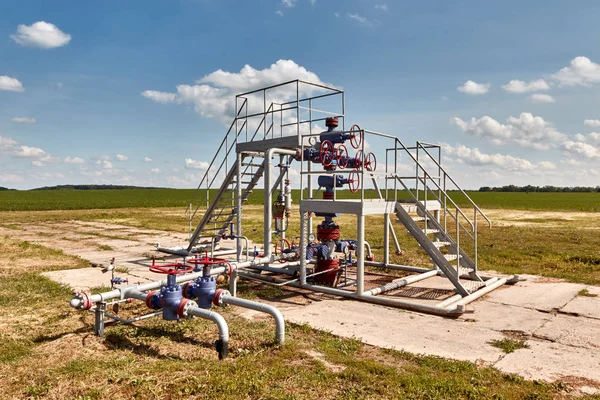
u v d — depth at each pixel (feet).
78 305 18.40
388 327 21.21
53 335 19.40
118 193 338.13
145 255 45.21
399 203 28.99
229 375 14.89
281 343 18.03
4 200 203.92
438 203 32.24
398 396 13.66
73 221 91.45
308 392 13.82
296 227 75.05
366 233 64.75
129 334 19.31
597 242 53.47
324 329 20.72
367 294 26.73
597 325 21.67
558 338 19.69
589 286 30.60
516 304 25.68
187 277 25.76
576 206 155.12
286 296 27.78
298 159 34.78
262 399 13.29
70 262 39.42
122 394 13.60
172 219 96.99
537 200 217.77
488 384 14.71
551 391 14.24
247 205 155.33
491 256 43.16
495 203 182.39
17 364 16.05
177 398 13.35
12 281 30.50
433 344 18.80
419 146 30.89
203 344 18.28
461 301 25.17
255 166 38.06
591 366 16.46
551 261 40.19
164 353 17.28
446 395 13.74
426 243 27.89
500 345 18.63
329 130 33.17
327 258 30.89
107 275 33.65
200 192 342.23
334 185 28.99
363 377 14.85
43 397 13.43
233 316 22.72
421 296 27.89
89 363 15.92
